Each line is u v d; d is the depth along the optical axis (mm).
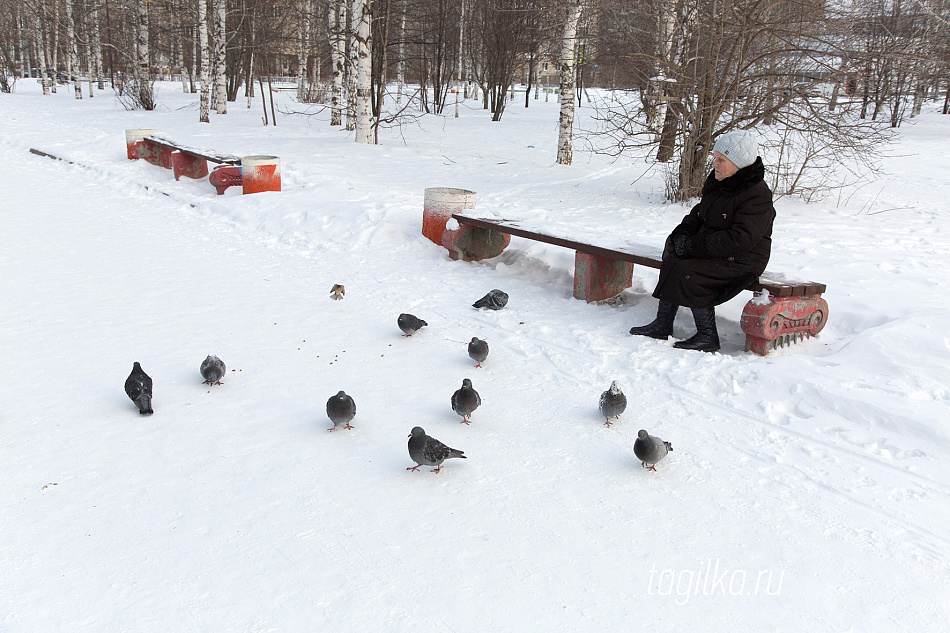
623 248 6574
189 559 3230
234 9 34250
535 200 13203
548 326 6367
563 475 4035
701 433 4508
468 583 3115
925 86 16688
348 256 8781
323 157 17094
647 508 3721
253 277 7984
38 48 43750
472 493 3836
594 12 14125
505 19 31125
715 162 5602
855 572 3238
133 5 37594
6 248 9031
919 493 3824
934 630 2889
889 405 4461
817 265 8086
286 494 3789
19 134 21828
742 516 3658
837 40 11555
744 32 11422
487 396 5043
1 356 5633
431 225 8875
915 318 5492
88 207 11875
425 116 32750
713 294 5633
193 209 11609
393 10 26438
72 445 4262
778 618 2949
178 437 4395
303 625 2838
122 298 7172
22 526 3447
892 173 17766
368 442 4383
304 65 35906
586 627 2875
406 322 5996
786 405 4773
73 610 2887
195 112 31047
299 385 5195
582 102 44156
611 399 4496
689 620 2926
